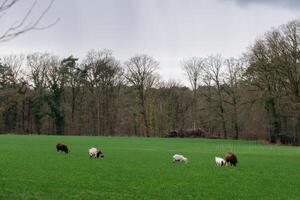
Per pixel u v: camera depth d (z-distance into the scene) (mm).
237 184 35594
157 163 49438
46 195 28906
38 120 137375
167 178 37625
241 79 111688
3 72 129875
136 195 30000
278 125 106375
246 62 109000
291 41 100562
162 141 101938
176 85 145500
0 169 40156
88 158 52781
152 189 32312
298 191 33344
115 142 91250
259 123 110625
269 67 103312
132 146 80625
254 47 108688
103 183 34156
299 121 102875
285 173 44000
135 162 50000
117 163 48250
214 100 127812
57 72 135500
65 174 38125
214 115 128125
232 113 124812
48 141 86125
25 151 60656
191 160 54250
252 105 108438
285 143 105125
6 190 29938
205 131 132625
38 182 33531
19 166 42719
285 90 102812
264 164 52406
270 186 35250
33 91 134875
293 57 100562
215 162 51281
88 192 30438
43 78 135125
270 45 103000
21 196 28234
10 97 130125
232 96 124062
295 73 100938
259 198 30281
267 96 104250
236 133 122938
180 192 31500
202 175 40000
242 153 70062
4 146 70250
